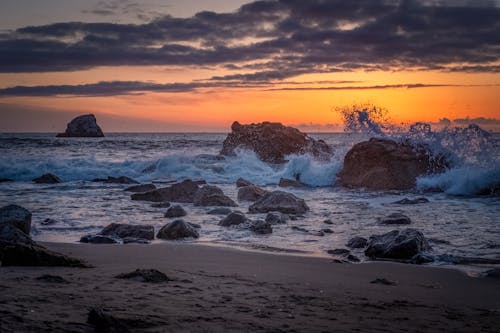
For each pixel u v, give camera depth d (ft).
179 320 14.55
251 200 57.41
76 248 29.68
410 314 17.39
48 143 195.62
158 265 25.04
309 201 57.82
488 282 23.26
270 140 107.14
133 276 20.57
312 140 109.81
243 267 25.23
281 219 41.83
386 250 29.12
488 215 46.47
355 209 50.60
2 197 58.49
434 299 20.06
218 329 13.98
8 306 14.56
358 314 16.94
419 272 25.20
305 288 20.79
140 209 49.34
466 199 59.57
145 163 95.76
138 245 31.24
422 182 69.00
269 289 20.08
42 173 85.92
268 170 93.04
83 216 44.34
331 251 30.48
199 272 23.26
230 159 101.65
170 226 34.91
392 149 73.10
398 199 59.72
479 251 30.76
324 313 16.75
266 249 31.07
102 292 17.54
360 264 26.89
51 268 22.53
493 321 16.96
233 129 115.44
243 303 17.38
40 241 32.50
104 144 194.70
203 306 16.51
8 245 23.98
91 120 453.17
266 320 15.33
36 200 55.67
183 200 55.83
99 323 13.17
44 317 13.65
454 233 37.01
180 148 172.35
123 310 15.16
